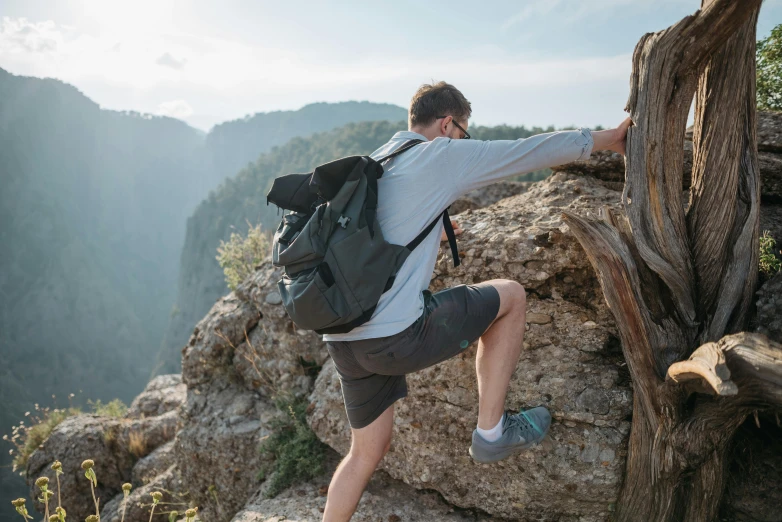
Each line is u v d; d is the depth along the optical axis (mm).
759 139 3207
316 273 1731
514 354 2123
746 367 1637
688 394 2156
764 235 2822
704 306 2346
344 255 1735
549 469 2740
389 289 1807
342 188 1794
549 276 2916
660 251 2316
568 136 1943
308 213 1954
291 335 4418
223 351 4867
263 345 4590
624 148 2344
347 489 2227
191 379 5023
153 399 8695
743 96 2217
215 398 4773
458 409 3049
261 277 4883
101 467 6621
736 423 2066
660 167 2277
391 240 1848
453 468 3059
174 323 169250
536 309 2955
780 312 2180
